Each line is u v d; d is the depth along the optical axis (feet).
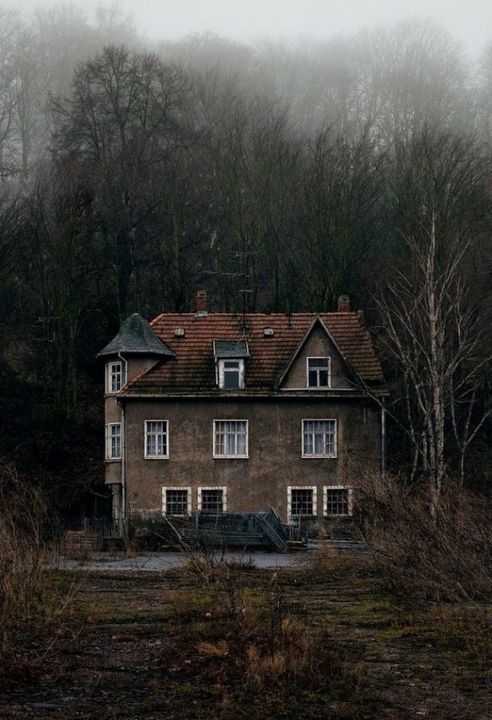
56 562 91.81
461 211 223.10
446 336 200.64
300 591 90.07
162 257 245.86
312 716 44.42
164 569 113.60
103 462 217.15
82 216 232.73
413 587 81.05
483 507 79.25
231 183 242.37
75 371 231.30
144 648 59.16
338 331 206.39
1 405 229.45
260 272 249.55
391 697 48.47
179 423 196.54
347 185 235.20
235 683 50.14
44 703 45.55
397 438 222.07
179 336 205.67
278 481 195.31
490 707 46.73
